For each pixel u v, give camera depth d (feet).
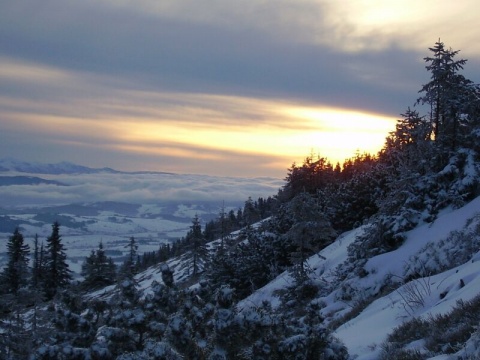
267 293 102.53
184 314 24.82
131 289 27.58
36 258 198.90
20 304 77.61
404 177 82.43
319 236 102.32
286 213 141.90
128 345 23.67
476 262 42.32
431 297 40.34
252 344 20.40
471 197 76.18
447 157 83.66
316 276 96.63
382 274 67.56
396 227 77.25
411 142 126.93
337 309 67.77
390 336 33.35
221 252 161.38
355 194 136.26
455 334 26.18
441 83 91.20
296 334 22.41
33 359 22.63
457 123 87.35
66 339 27.35
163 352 18.58
